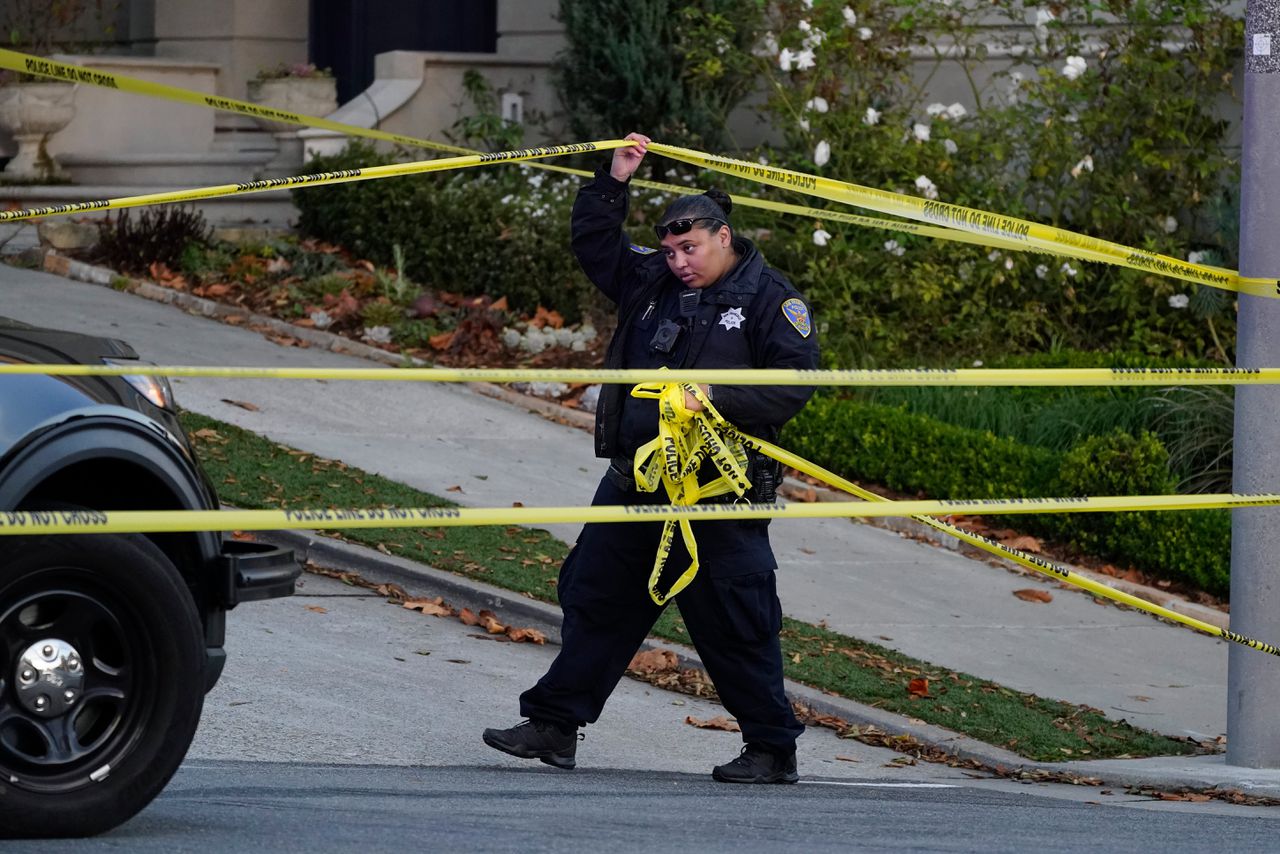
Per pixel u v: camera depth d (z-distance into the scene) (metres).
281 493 26.11
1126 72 37.09
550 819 12.38
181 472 12.28
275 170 44.31
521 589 23.31
